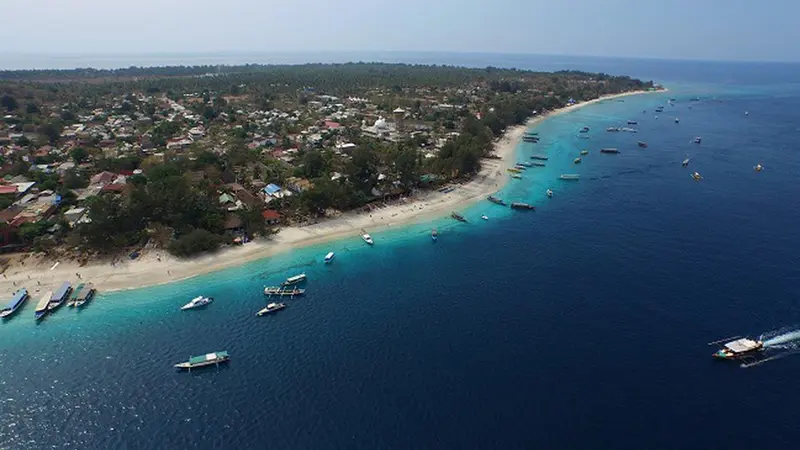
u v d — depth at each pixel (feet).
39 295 317.63
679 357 256.93
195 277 345.51
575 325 286.25
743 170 631.56
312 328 288.71
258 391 238.07
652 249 390.21
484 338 275.39
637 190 549.54
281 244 398.62
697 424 214.28
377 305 313.12
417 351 264.93
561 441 205.77
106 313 302.66
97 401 233.96
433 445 205.05
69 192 450.30
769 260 367.04
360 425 215.92
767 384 237.45
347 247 400.67
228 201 451.12
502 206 499.10
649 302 310.04
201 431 215.51
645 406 224.12
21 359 262.67
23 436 215.31
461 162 568.00
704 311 298.76
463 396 231.30
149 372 252.83
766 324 285.23
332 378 245.65
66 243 375.25
